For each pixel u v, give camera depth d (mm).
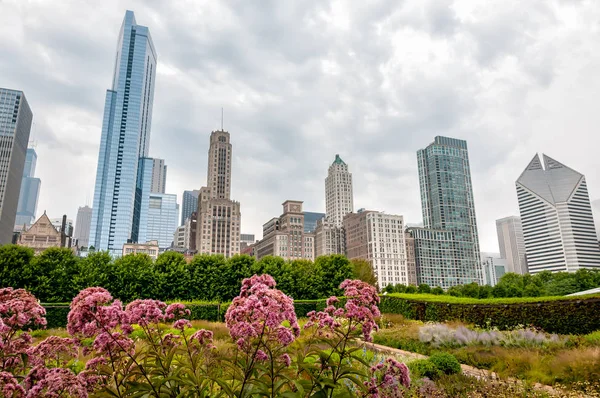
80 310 4891
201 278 40844
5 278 32781
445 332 17562
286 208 194500
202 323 23547
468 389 9945
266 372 4977
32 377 5164
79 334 5832
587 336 15219
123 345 5453
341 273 46406
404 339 18641
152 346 5633
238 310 5484
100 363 5387
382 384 5922
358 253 192375
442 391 9797
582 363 10812
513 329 19688
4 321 5625
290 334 5395
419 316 28250
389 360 6238
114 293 36625
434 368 11688
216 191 185625
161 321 6168
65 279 34594
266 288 5609
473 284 78000
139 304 5738
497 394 9586
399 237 186375
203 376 5203
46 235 133875
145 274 38500
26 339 6117
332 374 5570
